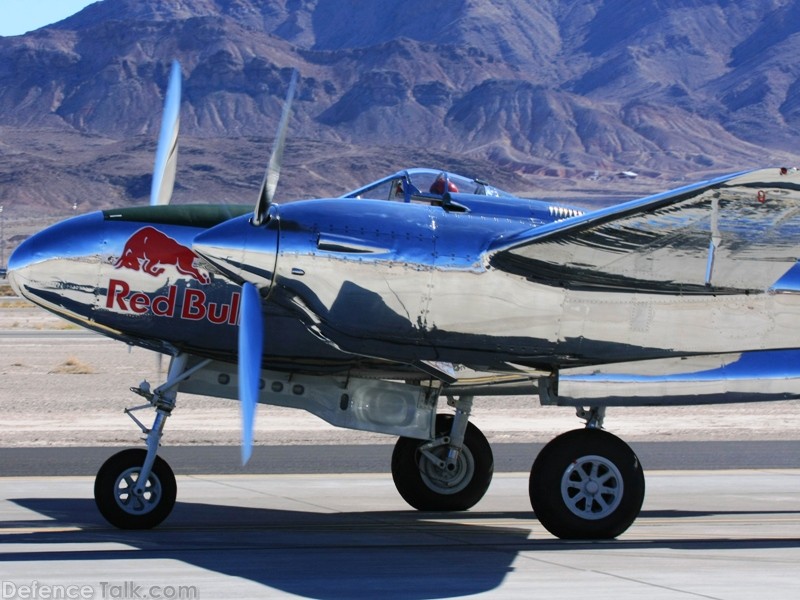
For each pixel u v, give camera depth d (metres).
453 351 16.34
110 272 17.55
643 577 13.96
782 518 19.02
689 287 16.39
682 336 16.59
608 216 15.05
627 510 16.23
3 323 93.31
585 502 16.28
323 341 16.59
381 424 18.27
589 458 16.25
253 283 15.98
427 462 19.36
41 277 17.50
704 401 16.70
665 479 23.53
